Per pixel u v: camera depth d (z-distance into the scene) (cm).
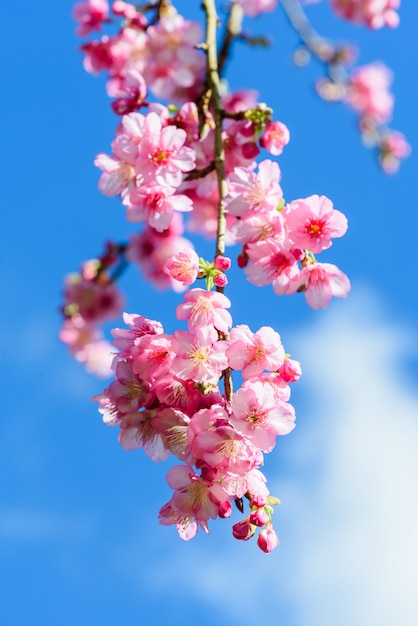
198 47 534
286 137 496
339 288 420
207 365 362
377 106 840
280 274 420
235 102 625
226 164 512
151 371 370
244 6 576
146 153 451
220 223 417
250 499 350
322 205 418
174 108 510
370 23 761
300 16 621
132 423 373
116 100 520
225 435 341
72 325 761
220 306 372
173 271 384
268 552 346
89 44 595
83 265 743
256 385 353
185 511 349
